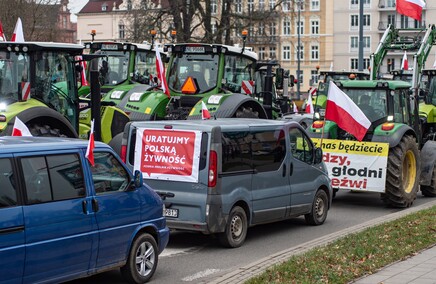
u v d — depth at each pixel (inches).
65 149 323.0
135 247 354.6
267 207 481.7
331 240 446.6
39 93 569.0
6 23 1485.0
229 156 445.7
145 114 730.8
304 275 340.5
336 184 636.7
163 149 446.3
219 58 737.6
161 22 1553.9
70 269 318.0
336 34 3577.8
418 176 655.1
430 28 836.6
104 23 3681.1
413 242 424.2
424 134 816.9
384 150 620.7
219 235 450.9
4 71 554.9
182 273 387.2
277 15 1642.5
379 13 3513.8
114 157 351.6
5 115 528.1
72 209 318.0
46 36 1627.7
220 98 705.6
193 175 437.4
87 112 634.2
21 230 294.5
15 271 292.7
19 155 301.4
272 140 489.4
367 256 385.4
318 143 642.2
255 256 432.8
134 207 353.7
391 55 2829.7
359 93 651.5
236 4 1622.8
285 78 888.9
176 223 441.1
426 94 819.4
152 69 838.5
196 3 1551.4
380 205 666.8
